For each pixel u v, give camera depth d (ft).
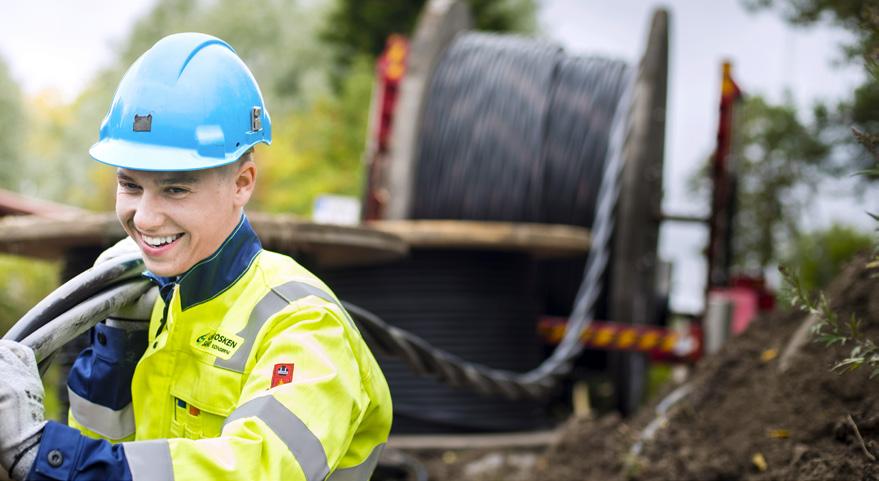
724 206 32.22
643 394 33.40
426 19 32.07
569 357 28.84
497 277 28.14
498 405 27.68
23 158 100.58
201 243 7.90
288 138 73.56
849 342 14.42
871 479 10.68
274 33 130.72
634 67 32.45
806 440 13.12
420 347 13.85
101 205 89.45
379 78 31.60
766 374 16.39
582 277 33.06
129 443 6.69
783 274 9.80
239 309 8.02
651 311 32.73
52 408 25.95
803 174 45.19
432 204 30.63
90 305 8.42
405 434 27.32
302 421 7.16
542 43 33.19
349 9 86.43
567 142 31.07
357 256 24.91
